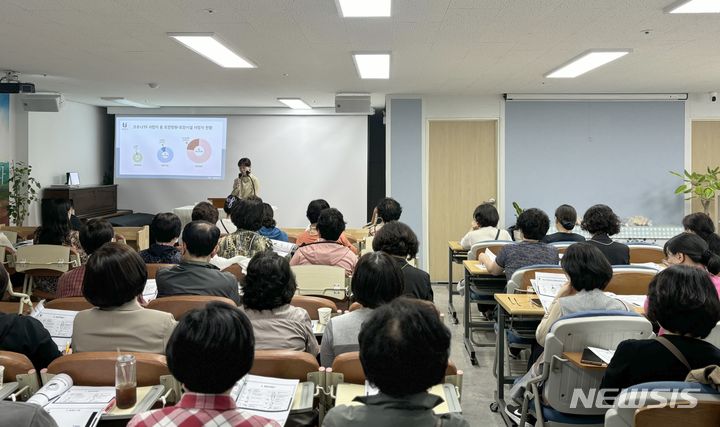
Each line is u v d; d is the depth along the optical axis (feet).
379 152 33.27
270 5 11.61
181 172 31.32
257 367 5.87
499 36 14.03
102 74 20.33
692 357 5.55
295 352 5.92
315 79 20.81
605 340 7.18
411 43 14.84
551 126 24.52
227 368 3.66
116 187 31.71
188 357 3.63
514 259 12.10
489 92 23.88
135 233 19.13
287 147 30.76
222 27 13.37
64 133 29.32
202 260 8.88
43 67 18.95
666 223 24.58
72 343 6.47
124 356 5.48
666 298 5.61
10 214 25.70
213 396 3.70
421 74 19.52
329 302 8.80
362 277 6.62
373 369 3.48
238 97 26.40
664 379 5.62
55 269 14.14
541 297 9.45
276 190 30.86
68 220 15.14
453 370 5.81
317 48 15.52
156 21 12.93
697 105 24.26
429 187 25.11
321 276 10.26
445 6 11.58
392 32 13.70
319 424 5.97
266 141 30.86
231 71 19.35
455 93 24.12
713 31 13.51
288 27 13.30
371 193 33.35
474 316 17.97
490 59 16.87
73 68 19.12
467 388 12.12
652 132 24.40
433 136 25.05
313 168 30.66
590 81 21.03
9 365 5.59
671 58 16.66
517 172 24.64
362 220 30.50
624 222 24.25
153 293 9.66
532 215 12.23
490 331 16.17
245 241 12.32
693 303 5.50
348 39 14.44
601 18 12.43
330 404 5.88
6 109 25.64
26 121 26.40
